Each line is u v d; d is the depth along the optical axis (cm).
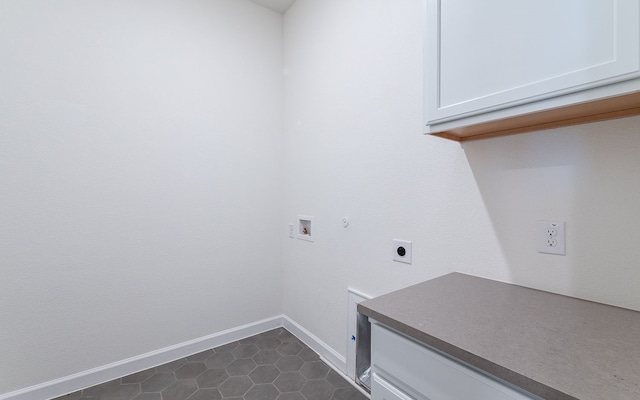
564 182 94
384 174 152
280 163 244
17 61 148
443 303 88
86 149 165
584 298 90
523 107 78
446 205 125
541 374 53
